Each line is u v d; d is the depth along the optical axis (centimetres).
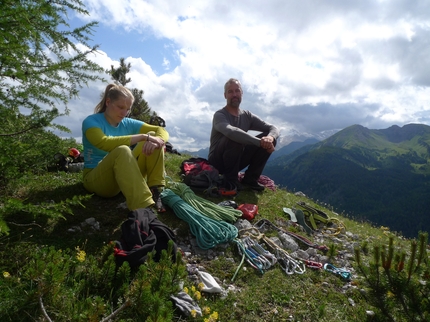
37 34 103
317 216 229
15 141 114
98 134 159
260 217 209
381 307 123
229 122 242
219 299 125
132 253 118
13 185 144
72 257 122
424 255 123
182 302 108
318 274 158
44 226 141
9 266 110
